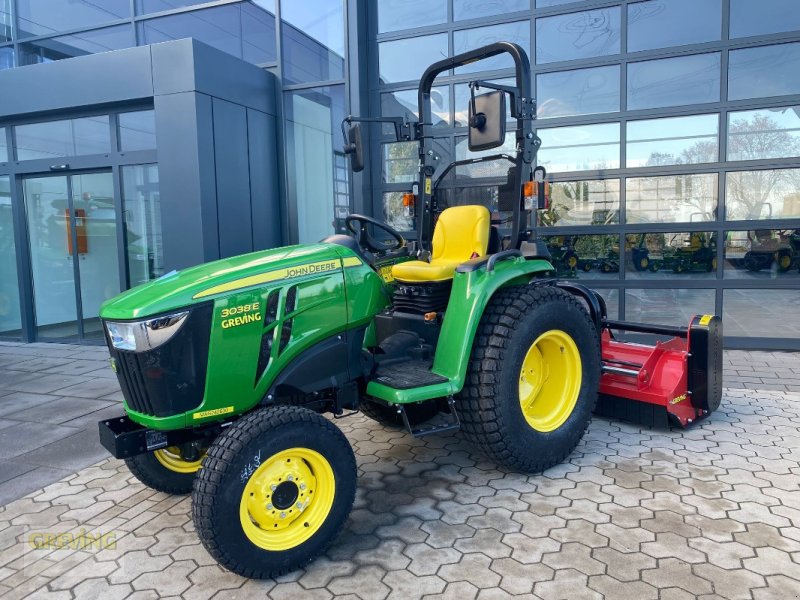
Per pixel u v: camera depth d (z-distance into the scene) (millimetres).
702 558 2682
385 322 3918
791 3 5984
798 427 4254
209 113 6574
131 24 8062
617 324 4570
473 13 6957
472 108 3471
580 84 6656
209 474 2529
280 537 2721
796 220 6172
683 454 3842
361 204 7352
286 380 2949
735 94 6215
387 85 7367
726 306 6473
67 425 4824
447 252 4062
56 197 8055
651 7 6344
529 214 3936
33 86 7383
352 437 4363
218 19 7766
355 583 2621
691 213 6457
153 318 2598
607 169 6652
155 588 2639
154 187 7375
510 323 3391
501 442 3377
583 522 3037
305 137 7637
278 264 2961
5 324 8648
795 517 3018
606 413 4484
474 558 2760
